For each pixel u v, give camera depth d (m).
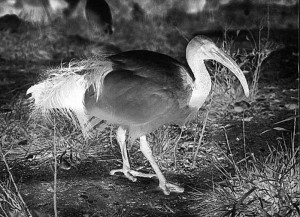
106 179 10.85
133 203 10.07
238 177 10.09
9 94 14.31
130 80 10.11
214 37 19.19
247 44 18.39
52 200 10.02
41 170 11.07
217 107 13.73
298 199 9.41
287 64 17.02
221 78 14.25
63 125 12.11
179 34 19.44
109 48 17.86
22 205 9.47
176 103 10.24
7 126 12.16
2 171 10.95
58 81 10.83
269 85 15.39
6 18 19.25
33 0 20.22
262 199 9.27
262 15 21.16
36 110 11.38
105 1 19.44
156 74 10.15
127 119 10.20
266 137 12.47
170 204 10.07
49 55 17.34
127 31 19.53
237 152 11.78
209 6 21.59
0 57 17.05
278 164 10.18
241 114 13.53
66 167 11.18
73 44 18.27
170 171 11.15
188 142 12.05
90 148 11.77
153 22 20.31
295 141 12.20
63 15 20.11
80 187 10.51
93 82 10.39
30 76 15.51
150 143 11.70
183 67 10.58
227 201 9.71
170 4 21.41
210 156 11.56
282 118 13.40
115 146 11.93
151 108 10.05
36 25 19.44
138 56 10.48
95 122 11.02
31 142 11.88
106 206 9.93
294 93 14.85
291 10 21.72
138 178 10.93
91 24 19.05
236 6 21.73
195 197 10.26
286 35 19.75
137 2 21.31
